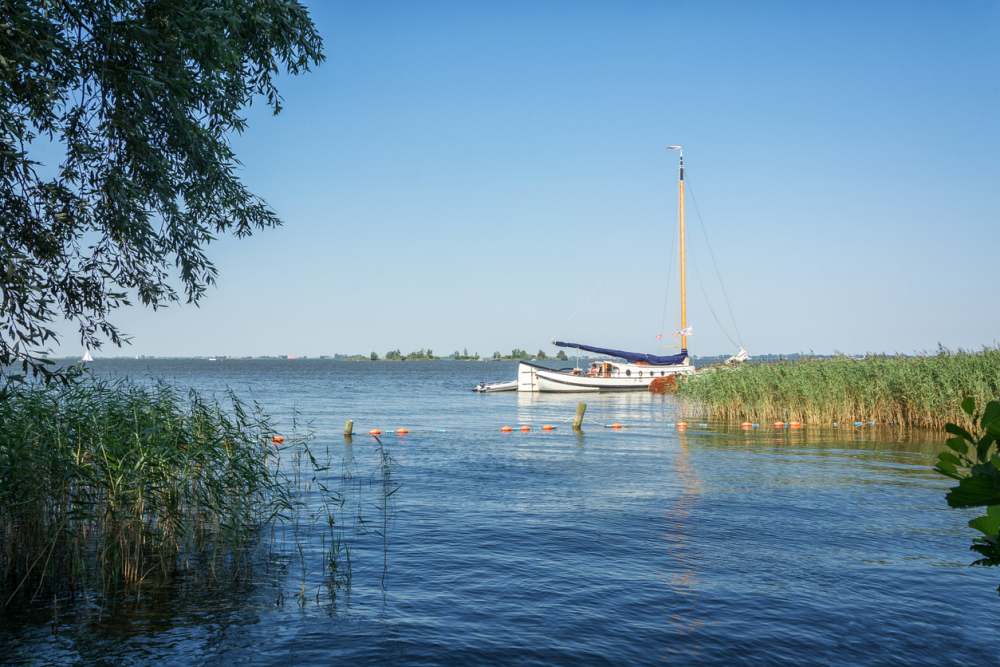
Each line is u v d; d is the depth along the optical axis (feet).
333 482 61.62
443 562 36.81
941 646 26.18
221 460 38.83
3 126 25.94
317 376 462.60
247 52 34.30
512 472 67.77
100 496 35.01
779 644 26.30
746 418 118.73
